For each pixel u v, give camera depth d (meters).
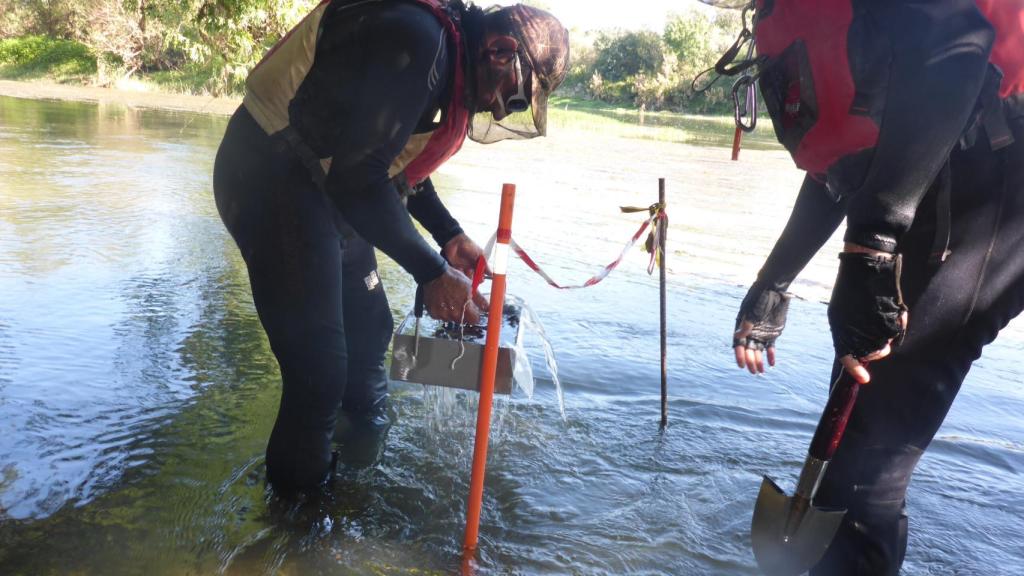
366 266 3.38
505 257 2.43
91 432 3.22
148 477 2.91
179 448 3.14
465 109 2.65
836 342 1.92
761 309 2.55
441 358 2.58
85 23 39.72
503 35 2.54
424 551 2.59
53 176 9.77
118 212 7.64
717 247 7.75
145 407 3.48
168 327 4.50
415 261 2.50
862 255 1.83
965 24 1.75
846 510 2.09
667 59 47.62
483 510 2.88
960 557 2.75
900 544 2.13
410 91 2.37
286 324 2.65
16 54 43.28
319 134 2.50
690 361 4.54
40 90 32.38
